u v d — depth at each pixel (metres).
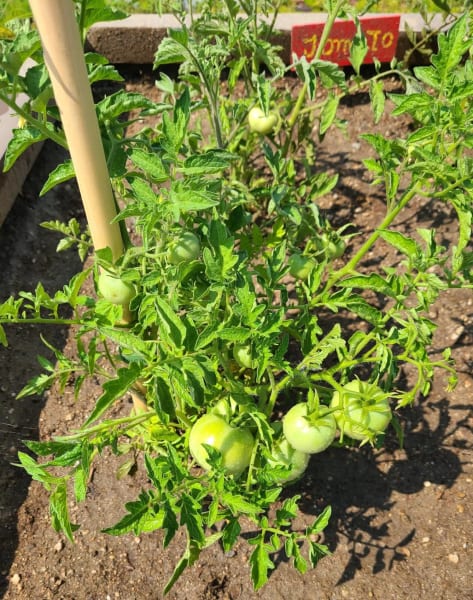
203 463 0.52
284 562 0.65
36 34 0.41
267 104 0.59
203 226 0.53
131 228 0.97
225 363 0.55
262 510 0.51
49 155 1.04
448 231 0.91
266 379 0.72
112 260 0.50
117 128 0.49
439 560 0.65
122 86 1.14
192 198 0.42
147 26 1.08
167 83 0.65
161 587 0.64
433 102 0.49
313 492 0.70
